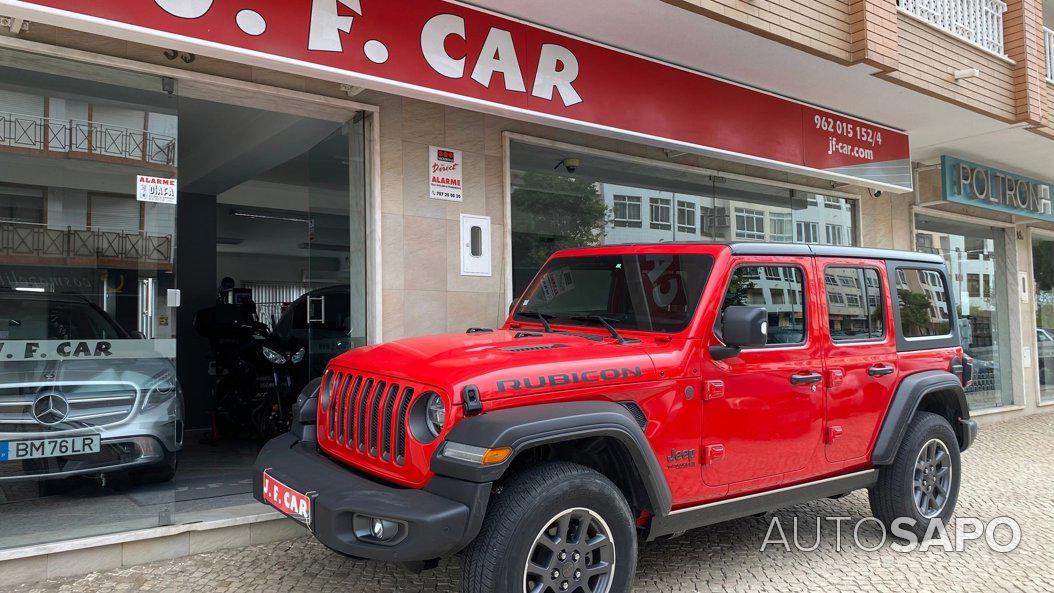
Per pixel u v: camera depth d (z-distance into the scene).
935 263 5.05
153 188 4.46
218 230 11.21
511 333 3.93
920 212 10.55
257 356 7.07
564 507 2.90
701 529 4.85
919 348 4.69
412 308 5.68
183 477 5.78
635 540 3.14
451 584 3.75
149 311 4.40
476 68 5.17
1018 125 8.72
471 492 2.67
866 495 5.80
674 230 7.77
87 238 4.23
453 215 5.95
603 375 3.13
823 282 4.18
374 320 5.48
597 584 3.05
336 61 4.48
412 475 2.89
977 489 6.26
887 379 4.41
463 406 2.79
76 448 4.08
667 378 3.35
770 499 3.78
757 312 3.33
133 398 4.30
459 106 5.23
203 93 5.00
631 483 3.20
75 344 4.14
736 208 8.43
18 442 3.93
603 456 3.28
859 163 8.25
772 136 7.31
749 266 3.79
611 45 6.14
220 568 4.00
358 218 5.68
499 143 6.30
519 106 5.41
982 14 8.46
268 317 11.26
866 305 4.42
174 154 4.55
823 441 4.02
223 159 7.80
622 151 7.25
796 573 4.07
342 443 3.31
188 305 9.28
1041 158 10.42
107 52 4.32
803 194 9.16
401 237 5.64
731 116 6.93
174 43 3.91
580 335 3.81
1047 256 12.83
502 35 5.32
